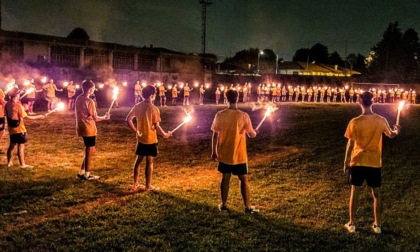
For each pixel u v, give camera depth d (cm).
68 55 4112
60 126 1630
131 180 862
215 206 698
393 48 6638
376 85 5747
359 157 610
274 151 1265
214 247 535
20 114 918
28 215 634
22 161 942
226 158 661
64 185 796
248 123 660
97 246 528
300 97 5062
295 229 607
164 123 1872
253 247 539
